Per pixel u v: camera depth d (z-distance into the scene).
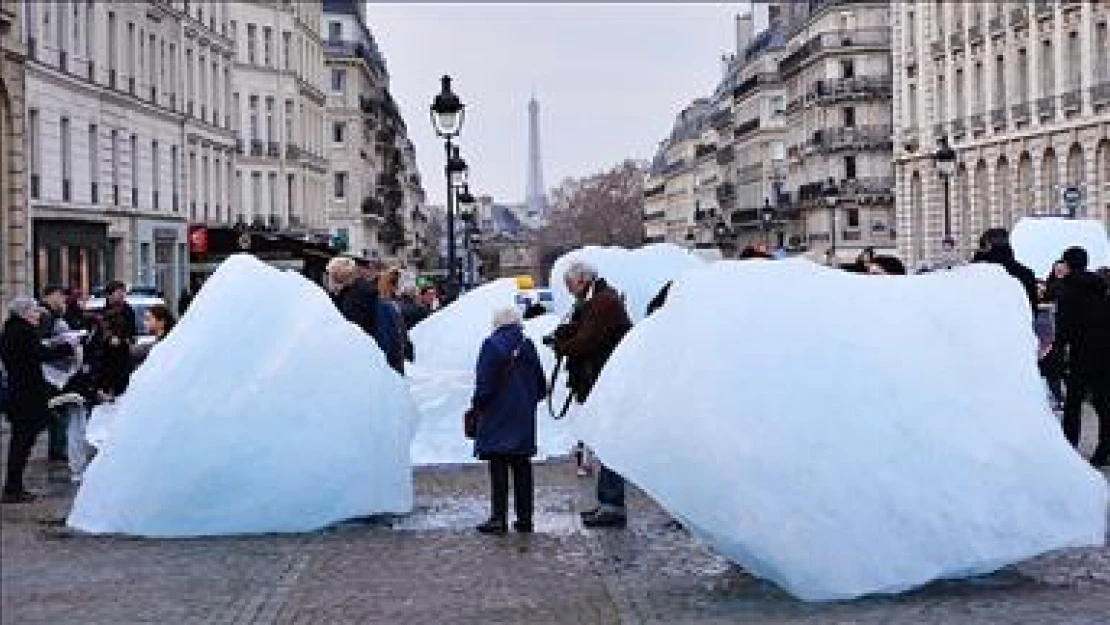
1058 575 13.43
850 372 12.98
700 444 12.80
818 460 12.70
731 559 13.15
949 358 13.25
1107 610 11.95
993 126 74.31
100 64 55.91
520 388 16.39
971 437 12.97
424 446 23.19
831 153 104.00
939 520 12.73
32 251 48.84
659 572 14.15
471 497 19.58
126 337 24.41
